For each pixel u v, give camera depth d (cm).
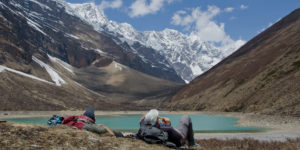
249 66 13738
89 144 609
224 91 12838
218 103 11938
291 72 9112
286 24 17850
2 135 548
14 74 16775
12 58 19700
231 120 7612
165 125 680
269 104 7881
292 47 11444
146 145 661
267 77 10256
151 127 678
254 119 6719
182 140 655
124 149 610
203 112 11281
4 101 12519
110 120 9144
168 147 658
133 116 11294
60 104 15250
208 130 5178
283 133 3981
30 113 11212
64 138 610
